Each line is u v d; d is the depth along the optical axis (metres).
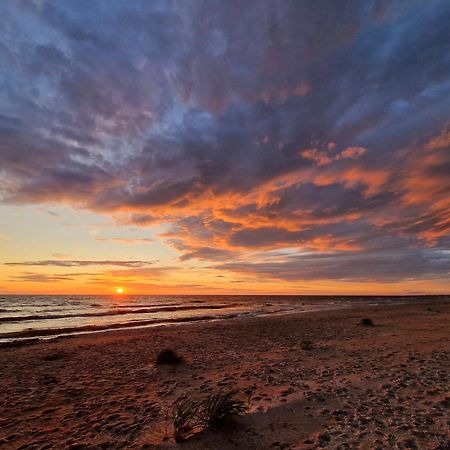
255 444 4.35
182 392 7.17
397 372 8.05
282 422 5.06
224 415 4.99
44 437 5.08
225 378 8.20
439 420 4.95
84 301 91.00
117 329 23.42
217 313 41.41
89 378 8.97
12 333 21.45
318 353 11.45
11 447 4.77
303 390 6.78
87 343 15.97
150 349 13.59
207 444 4.35
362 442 4.31
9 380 8.93
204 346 14.08
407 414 5.24
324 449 4.15
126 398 6.98
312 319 27.56
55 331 22.36
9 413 6.26
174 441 4.51
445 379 7.28
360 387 6.84
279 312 42.00
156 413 5.88
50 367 10.58
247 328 21.22
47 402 6.89
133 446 4.52
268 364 9.79
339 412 5.42
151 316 36.84
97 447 4.60
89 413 6.12
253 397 6.45
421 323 21.09
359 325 21.41
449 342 12.76
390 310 37.81
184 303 80.44
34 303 73.81
